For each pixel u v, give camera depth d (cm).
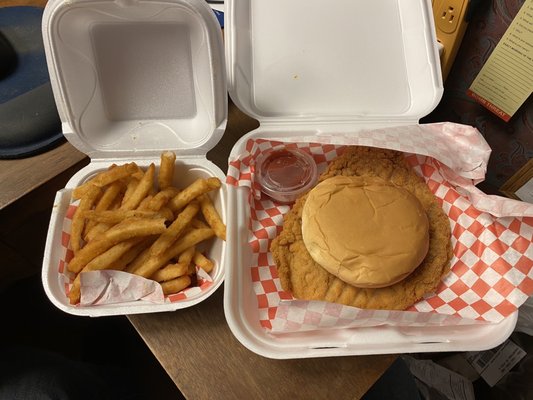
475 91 44
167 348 32
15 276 51
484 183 50
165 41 34
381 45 41
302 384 31
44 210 44
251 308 33
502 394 49
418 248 33
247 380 31
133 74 36
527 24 35
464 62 44
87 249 33
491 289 33
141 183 36
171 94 38
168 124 39
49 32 30
